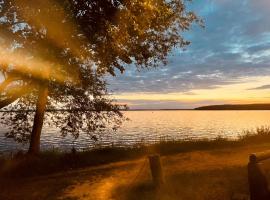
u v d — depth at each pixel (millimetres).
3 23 10219
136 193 9133
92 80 16453
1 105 13859
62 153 17328
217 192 8609
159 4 11977
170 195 8586
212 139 20141
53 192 10109
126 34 10828
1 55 10750
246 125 117375
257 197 5875
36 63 11375
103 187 10242
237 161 13203
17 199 9641
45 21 9531
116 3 10000
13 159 13953
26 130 17203
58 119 18141
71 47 10734
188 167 12602
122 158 16406
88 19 10023
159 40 15750
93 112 18078
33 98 16719
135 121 169375
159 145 18703
